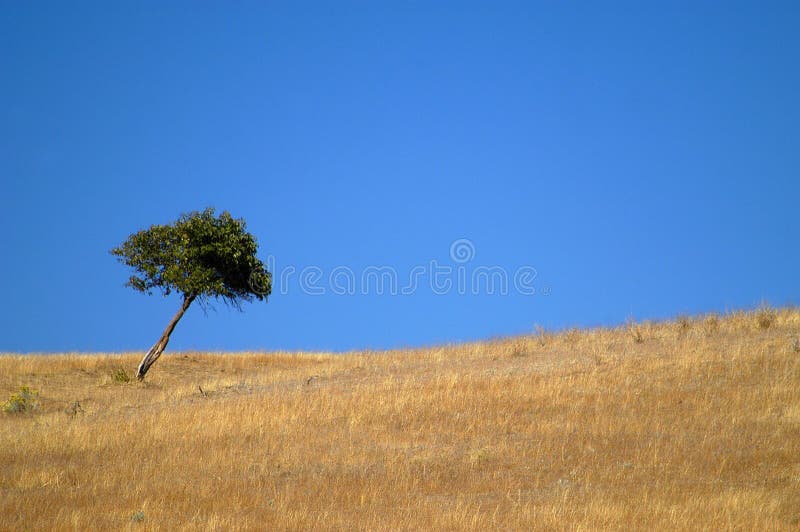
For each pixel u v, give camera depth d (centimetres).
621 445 4203
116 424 4950
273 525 3203
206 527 3145
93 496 3641
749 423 4353
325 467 4072
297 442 4494
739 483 3622
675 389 5000
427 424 4762
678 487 3600
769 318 6250
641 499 3447
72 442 4566
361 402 5225
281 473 3978
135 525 3180
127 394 6431
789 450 3934
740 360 5366
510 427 4609
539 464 4025
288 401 5384
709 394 4847
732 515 3183
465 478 3872
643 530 3055
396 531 3112
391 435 4594
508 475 3900
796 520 3145
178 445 4481
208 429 4738
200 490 3697
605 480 3759
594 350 6262
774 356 5359
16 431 4941
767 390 4791
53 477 3931
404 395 5331
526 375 5709
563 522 3172
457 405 5069
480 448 4291
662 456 4003
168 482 3841
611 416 4641
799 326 6069
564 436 4384
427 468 4019
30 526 3186
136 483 3831
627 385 5178
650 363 5575
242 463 4138
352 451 4303
